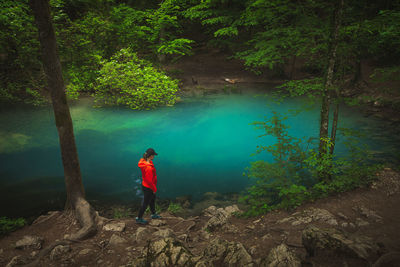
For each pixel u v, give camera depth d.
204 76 19.39
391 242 3.75
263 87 17.23
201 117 12.94
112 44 15.88
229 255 3.53
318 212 5.15
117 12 16.78
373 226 4.48
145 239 4.89
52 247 4.56
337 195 5.98
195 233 5.36
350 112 12.87
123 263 4.06
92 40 15.43
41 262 4.18
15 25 12.24
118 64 13.15
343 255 3.03
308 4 6.62
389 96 12.84
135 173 8.41
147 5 21.59
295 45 7.14
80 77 13.97
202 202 7.07
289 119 12.62
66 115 5.47
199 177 8.40
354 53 6.29
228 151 10.03
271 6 7.02
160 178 8.34
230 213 6.23
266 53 8.03
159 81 13.78
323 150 6.36
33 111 12.30
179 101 14.91
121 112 13.04
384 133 10.34
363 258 2.92
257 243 4.32
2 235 5.26
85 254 4.38
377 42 5.93
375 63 15.31
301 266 3.15
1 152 9.08
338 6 5.64
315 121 12.28
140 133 11.20
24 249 4.69
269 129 6.54
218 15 19.05
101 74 13.55
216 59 22.91
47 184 7.53
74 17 18.05
